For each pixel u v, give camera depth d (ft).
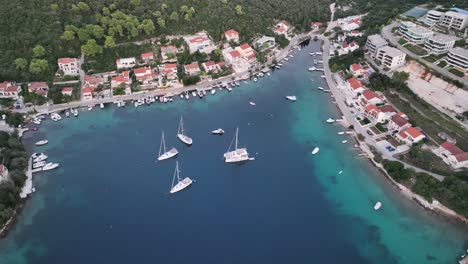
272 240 473.26
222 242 467.52
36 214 497.05
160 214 500.74
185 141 622.13
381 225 500.33
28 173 554.05
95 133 641.81
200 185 547.49
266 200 529.86
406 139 621.72
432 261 454.40
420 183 538.88
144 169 570.05
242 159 594.24
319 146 638.12
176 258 446.19
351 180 572.10
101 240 465.47
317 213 514.27
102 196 524.52
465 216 501.97
